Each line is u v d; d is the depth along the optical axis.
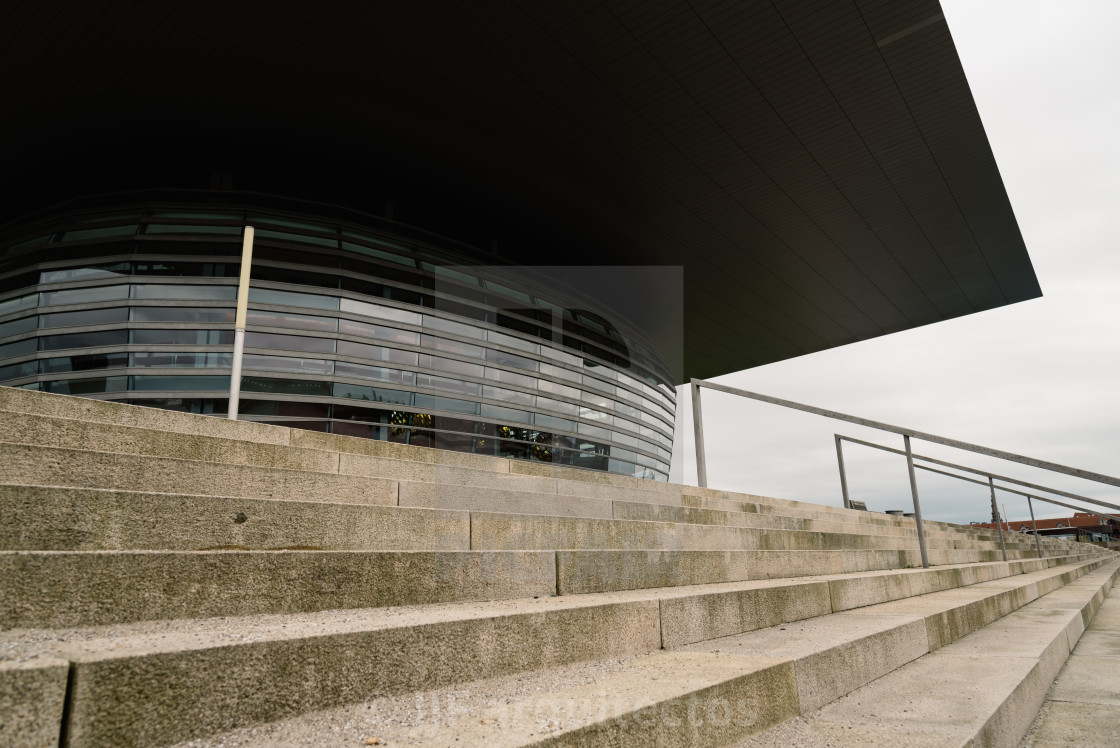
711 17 11.66
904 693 2.56
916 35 12.27
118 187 15.47
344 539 2.78
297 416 12.52
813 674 2.40
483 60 12.45
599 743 1.46
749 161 15.82
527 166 15.77
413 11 11.22
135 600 1.68
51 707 1.08
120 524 2.12
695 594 2.92
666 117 14.25
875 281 22.78
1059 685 3.51
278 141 14.59
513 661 2.03
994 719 2.20
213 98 13.12
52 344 12.34
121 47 11.62
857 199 17.66
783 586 3.49
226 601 1.84
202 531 2.32
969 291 24.30
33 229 14.16
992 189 17.47
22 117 13.25
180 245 13.34
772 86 13.43
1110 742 2.45
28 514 1.93
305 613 1.98
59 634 1.47
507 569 2.72
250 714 1.37
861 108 14.18
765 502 9.02
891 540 8.16
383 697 1.64
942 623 3.80
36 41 11.34
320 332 13.19
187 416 4.10
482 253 17.16
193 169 15.33
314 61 12.26
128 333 12.41
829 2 11.45
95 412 3.70
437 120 14.10
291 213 14.57
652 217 18.19
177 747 1.24
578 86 13.23
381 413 13.12
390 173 15.91
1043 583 7.56
